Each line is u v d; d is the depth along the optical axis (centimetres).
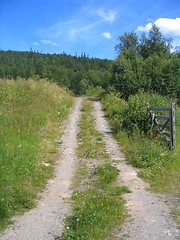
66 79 8500
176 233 592
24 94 1970
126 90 3225
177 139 1388
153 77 3241
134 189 845
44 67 8669
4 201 716
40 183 894
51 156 1177
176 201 757
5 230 631
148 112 1450
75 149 1294
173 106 1188
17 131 1231
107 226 619
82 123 1853
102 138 1480
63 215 702
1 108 1513
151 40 4341
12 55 13825
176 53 3650
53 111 1919
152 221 645
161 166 1017
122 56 3481
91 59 14862
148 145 1168
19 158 973
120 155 1195
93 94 4009
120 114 1845
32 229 636
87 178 950
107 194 795
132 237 580
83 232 595
